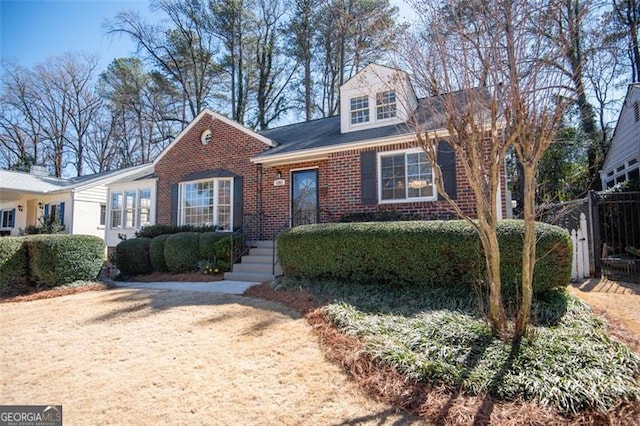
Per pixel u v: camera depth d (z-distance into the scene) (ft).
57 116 101.24
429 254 19.20
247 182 38.93
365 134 32.73
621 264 27.12
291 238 23.85
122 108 97.35
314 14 74.08
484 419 8.93
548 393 9.45
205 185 40.65
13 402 10.50
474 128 11.42
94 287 27.14
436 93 12.32
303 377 11.57
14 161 98.84
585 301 17.85
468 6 11.60
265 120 86.63
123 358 13.34
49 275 26.76
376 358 11.89
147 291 24.71
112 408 10.04
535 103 10.71
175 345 14.35
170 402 10.27
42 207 63.41
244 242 34.14
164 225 40.68
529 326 12.54
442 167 27.91
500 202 25.91
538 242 16.98
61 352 14.11
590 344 11.96
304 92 83.76
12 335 16.24
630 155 43.60
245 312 18.19
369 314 16.17
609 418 8.71
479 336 12.58
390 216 28.30
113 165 105.70
